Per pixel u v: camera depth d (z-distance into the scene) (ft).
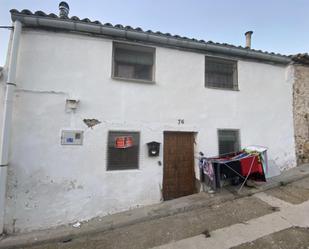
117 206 15.60
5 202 13.17
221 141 19.57
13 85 13.38
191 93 18.49
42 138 14.23
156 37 16.74
